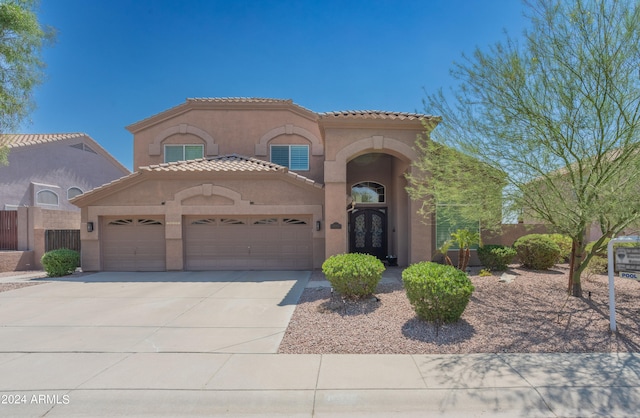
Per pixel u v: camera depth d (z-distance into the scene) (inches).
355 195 585.6
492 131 281.4
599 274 403.2
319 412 144.2
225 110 664.4
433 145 353.1
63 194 855.7
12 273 523.2
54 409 145.6
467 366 179.2
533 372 172.2
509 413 142.3
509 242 522.0
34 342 218.7
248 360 189.5
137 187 507.5
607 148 247.9
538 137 262.4
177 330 240.8
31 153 779.4
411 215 457.7
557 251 425.7
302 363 184.9
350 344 209.8
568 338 214.1
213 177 503.8
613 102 244.1
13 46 385.1
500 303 284.4
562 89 249.9
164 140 662.5
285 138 660.1
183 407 147.3
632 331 222.5
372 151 460.4
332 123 442.3
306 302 312.3
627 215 241.8
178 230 501.4
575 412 142.3
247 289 374.6
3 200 719.1
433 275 238.1
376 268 294.5
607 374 169.6
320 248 499.8
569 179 269.9
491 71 276.5
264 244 510.6
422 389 156.9
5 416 140.8
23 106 411.2
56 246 583.8
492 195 291.3
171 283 413.1
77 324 255.6
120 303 318.0
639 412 141.9
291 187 503.5
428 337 217.6
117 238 513.7
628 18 230.7
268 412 144.5
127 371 177.2
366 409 145.6
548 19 252.7
